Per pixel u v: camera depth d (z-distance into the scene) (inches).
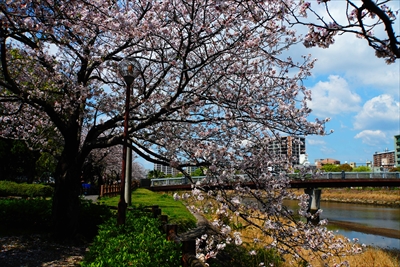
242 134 285.7
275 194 279.3
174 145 309.0
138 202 698.2
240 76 282.2
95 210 395.5
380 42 121.9
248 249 387.9
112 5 293.9
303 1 160.7
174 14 279.7
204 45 283.1
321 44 150.5
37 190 828.0
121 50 343.3
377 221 1284.4
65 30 285.0
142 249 184.4
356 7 116.3
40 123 475.5
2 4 231.5
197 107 316.5
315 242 279.7
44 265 275.7
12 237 351.3
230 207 257.4
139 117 326.3
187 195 261.3
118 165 1095.0
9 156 1119.0
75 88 319.3
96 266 147.6
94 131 359.3
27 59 341.4
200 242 258.7
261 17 249.6
